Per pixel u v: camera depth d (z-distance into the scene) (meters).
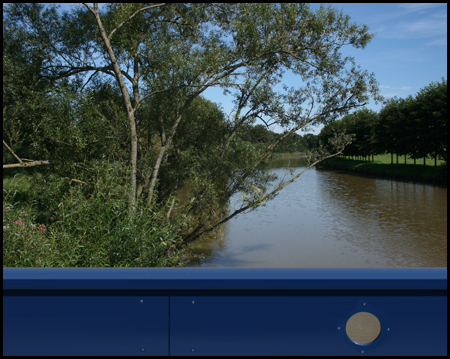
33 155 9.34
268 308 1.60
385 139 47.28
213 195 10.51
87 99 9.62
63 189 7.26
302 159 11.15
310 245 16.28
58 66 12.20
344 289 1.58
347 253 15.24
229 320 1.61
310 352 1.60
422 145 39.12
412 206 25.81
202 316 1.61
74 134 8.73
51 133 8.73
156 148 13.27
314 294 1.59
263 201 10.78
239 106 11.57
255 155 11.05
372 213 23.67
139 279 1.57
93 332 1.62
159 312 1.61
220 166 11.36
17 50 11.75
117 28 10.00
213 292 1.60
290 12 10.45
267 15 10.48
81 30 11.93
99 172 8.05
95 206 6.15
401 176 44.31
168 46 10.43
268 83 11.19
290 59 11.02
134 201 7.35
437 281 1.54
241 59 10.68
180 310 1.61
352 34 10.57
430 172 39.94
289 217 22.59
